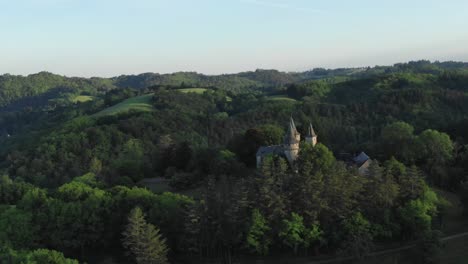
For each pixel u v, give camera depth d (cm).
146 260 8081
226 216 8938
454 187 11612
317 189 8956
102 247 9631
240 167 12338
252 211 8894
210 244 9088
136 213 8369
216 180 11881
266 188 8919
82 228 9262
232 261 8981
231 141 14812
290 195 9156
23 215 9350
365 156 12838
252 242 8538
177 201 9575
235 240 8781
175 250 9288
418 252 8381
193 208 8831
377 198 9238
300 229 8662
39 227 9275
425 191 9506
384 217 8981
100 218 9388
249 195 9188
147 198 9781
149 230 8212
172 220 9238
